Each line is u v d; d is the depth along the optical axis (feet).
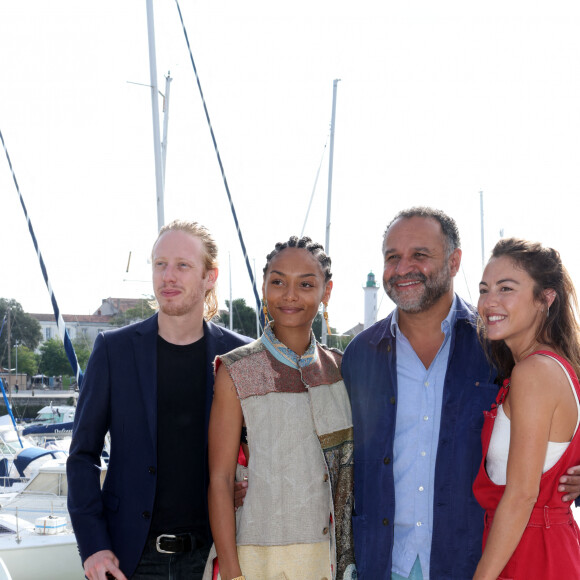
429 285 8.35
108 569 8.07
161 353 9.06
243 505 8.06
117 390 8.75
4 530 19.85
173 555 8.75
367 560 8.33
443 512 8.09
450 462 8.16
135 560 8.46
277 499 7.86
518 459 6.83
